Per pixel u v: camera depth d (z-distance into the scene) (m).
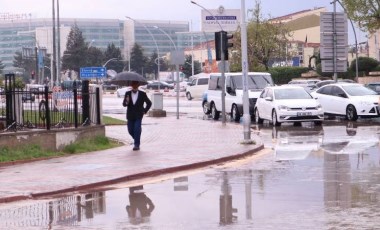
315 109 28.33
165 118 34.56
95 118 21.05
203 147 18.91
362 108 29.81
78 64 110.94
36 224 9.33
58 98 19.80
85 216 9.86
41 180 13.13
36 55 89.56
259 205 10.28
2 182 12.94
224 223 9.00
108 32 159.38
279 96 29.14
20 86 26.52
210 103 35.56
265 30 68.94
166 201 10.92
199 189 12.11
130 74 18.41
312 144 20.08
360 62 65.19
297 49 91.50
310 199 10.65
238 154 17.06
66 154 17.94
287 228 8.55
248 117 19.77
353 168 14.24
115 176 13.44
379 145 19.03
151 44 163.25
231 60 67.94
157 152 17.78
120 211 10.16
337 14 34.66
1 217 9.91
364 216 9.16
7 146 16.88
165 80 125.12
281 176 13.42
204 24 69.00
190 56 123.06
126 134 24.34
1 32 153.62
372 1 47.19
